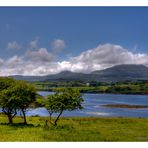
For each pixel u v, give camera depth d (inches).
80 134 2005.4
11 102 2583.7
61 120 2854.3
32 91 2706.7
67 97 2564.0
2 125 2447.1
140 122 2699.3
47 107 2578.7
